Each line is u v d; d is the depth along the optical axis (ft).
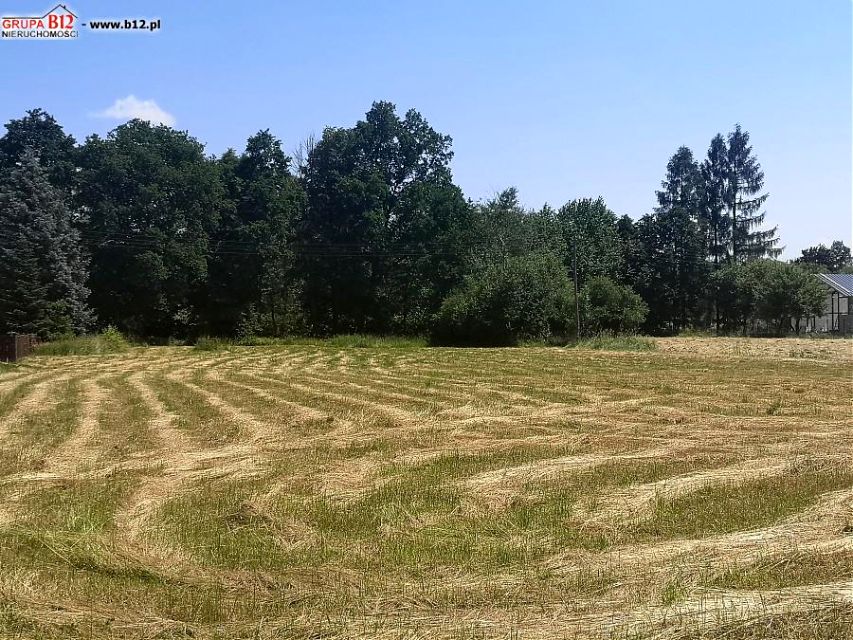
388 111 229.86
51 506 30.66
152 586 21.95
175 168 202.59
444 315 182.29
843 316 223.30
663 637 17.83
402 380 84.07
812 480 33.24
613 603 19.97
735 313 240.12
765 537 25.02
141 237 191.31
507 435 47.03
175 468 38.34
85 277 175.22
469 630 18.45
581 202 253.24
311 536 26.63
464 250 216.95
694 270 246.47
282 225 209.56
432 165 233.96
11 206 162.61
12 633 18.74
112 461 40.40
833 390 66.95
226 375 93.20
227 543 25.84
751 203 272.51
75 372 99.45
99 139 201.57
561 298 180.45
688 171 276.21
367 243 214.07
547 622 18.83
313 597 20.84
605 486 33.17
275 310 219.61
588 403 60.70
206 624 19.39
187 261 192.65
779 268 219.61
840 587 20.06
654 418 51.93
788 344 147.64
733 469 35.63
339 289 216.13
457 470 36.94
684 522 27.45
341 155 225.15
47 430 50.78
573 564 23.15
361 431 49.34
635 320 188.75
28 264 155.33
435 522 28.22
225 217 212.64
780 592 19.90
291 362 116.57
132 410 60.59
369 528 27.61
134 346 171.42
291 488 33.71
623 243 255.09
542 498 31.37
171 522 28.37
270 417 56.13
